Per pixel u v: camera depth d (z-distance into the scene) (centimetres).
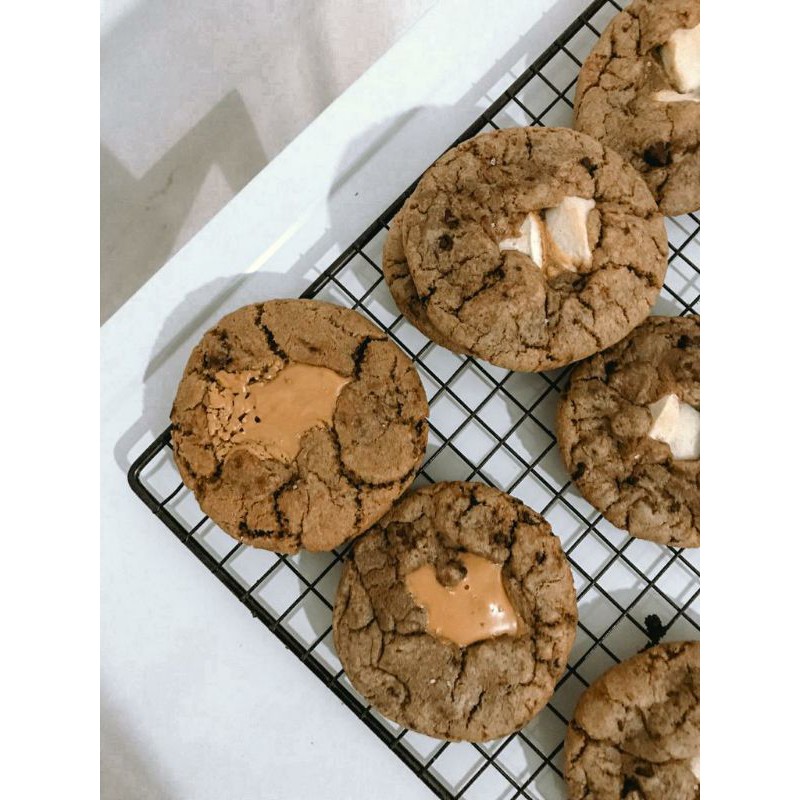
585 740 33
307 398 32
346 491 32
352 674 32
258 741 35
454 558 32
